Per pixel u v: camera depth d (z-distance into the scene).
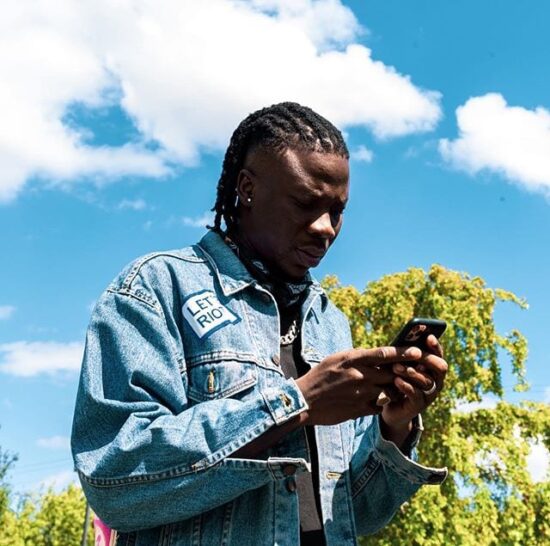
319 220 1.98
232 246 2.08
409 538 14.10
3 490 23.59
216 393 1.84
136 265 1.97
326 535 1.88
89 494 1.75
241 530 1.76
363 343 15.62
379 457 1.99
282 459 1.67
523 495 15.08
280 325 2.09
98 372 1.84
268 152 2.00
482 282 16.16
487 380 15.62
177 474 1.67
